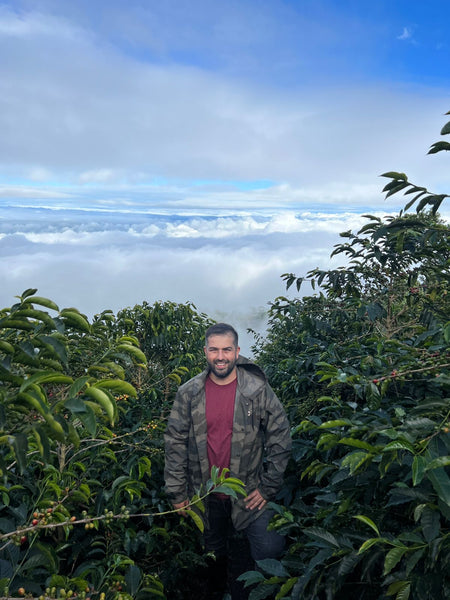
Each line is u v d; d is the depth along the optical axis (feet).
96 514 7.21
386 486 5.28
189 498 8.26
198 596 8.89
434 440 4.21
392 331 9.82
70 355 7.41
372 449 4.36
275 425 7.63
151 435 9.07
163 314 14.47
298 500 7.09
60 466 6.68
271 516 7.79
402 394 7.26
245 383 7.67
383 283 10.59
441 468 3.90
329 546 4.78
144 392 10.62
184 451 7.92
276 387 11.87
